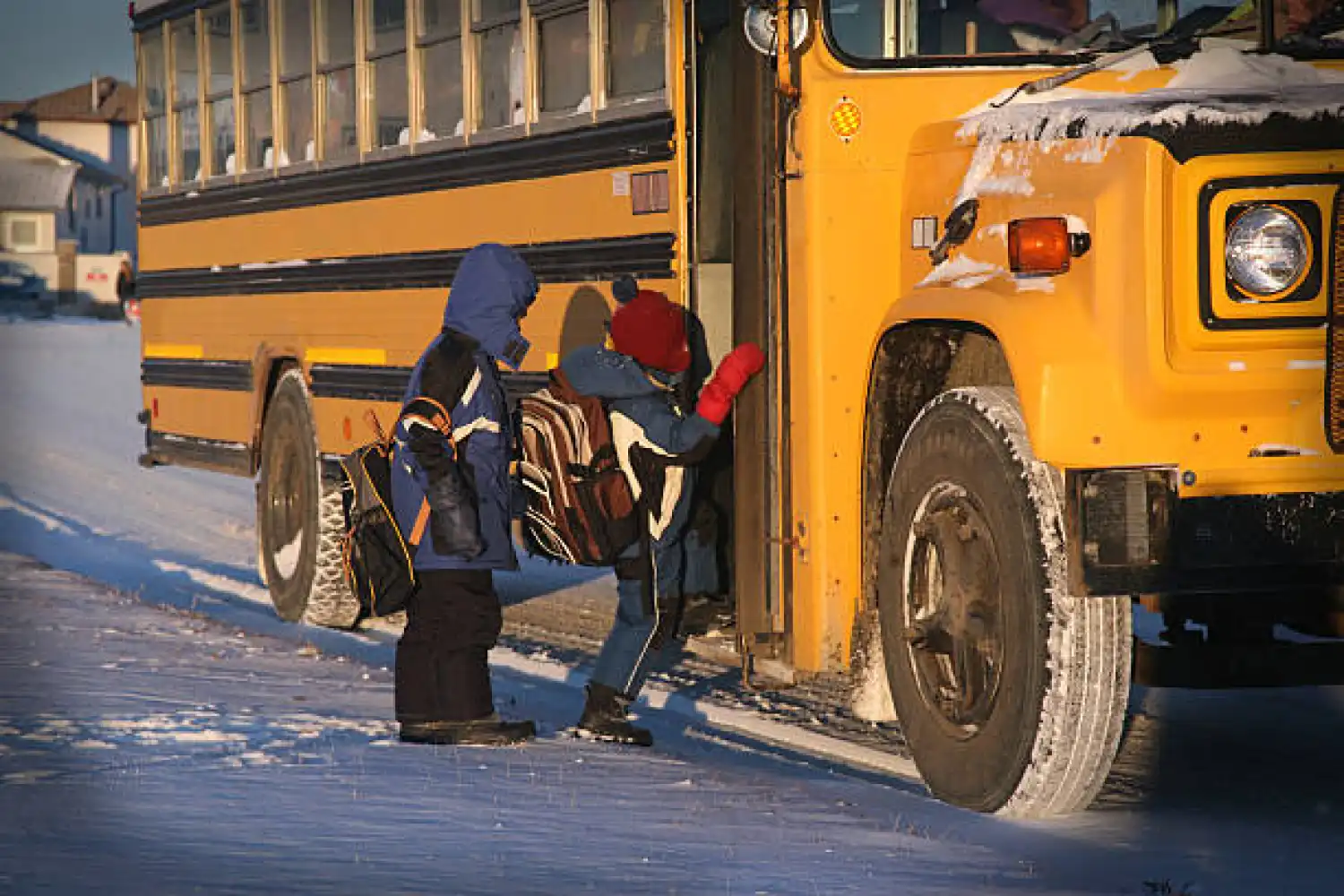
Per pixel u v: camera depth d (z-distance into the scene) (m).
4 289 136.00
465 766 13.08
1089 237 11.66
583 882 9.75
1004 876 10.50
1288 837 11.74
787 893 9.78
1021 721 11.84
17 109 176.38
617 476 14.41
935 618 12.66
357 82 20.75
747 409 14.69
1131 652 11.71
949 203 13.31
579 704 16.81
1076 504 11.46
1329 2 13.28
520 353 14.55
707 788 12.66
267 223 23.02
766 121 14.41
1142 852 11.30
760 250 14.50
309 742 13.88
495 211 18.11
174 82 25.84
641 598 14.78
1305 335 11.53
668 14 15.53
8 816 10.72
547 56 17.30
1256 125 11.41
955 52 13.99
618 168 16.27
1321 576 11.66
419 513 14.39
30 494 36.75
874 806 12.46
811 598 14.29
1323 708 16.30
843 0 13.95
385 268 20.22
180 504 35.69
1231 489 11.55
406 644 14.41
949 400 12.52
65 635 19.09
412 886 9.39
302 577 21.77
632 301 14.90
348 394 21.09
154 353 26.81
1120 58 13.20
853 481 14.16
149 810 11.02
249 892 9.06
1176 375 11.43
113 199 154.50
